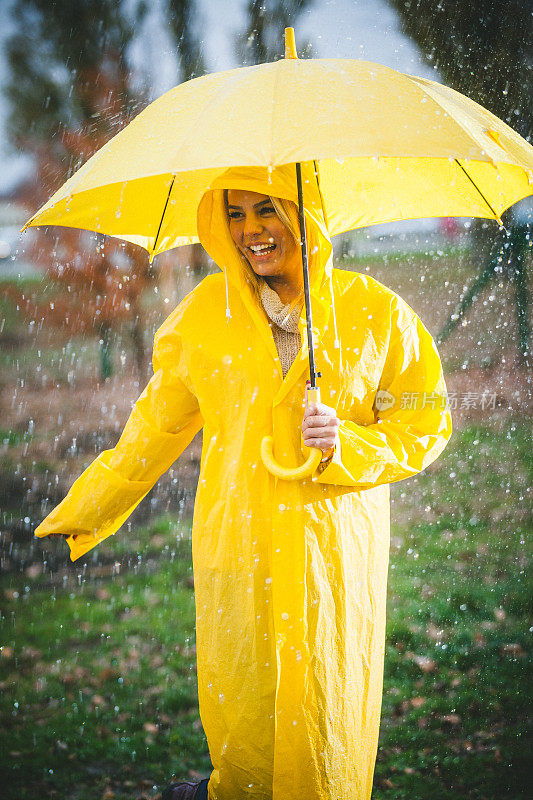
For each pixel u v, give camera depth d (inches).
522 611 187.9
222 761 102.3
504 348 394.3
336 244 550.6
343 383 99.9
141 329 407.5
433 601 194.5
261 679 98.0
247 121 83.5
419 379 103.9
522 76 374.9
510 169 101.9
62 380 416.2
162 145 86.4
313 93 85.7
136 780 138.7
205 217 100.6
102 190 101.1
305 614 96.3
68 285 432.5
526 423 320.5
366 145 79.4
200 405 103.3
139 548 240.7
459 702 154.8
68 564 231.5
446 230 525.3
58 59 403.9
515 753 139.9
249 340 100.7
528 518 241.3
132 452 108.3
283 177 95.8
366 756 102.3
